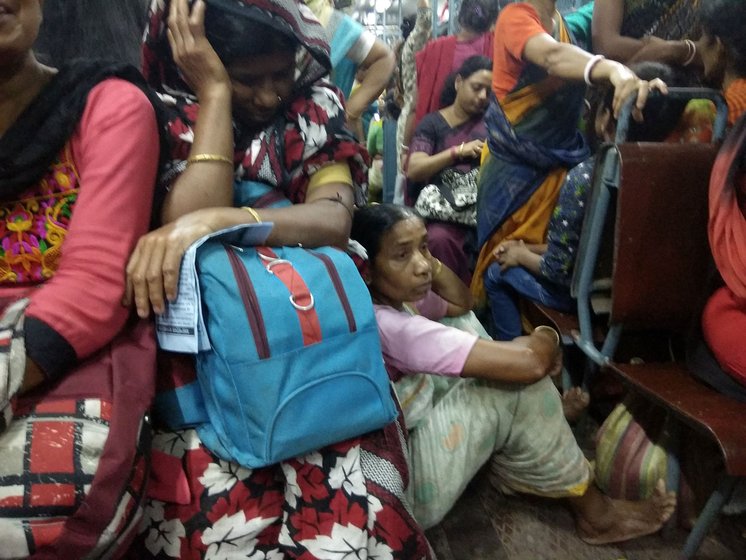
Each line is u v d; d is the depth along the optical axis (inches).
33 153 33.6
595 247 59.1
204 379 36.8
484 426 51.8
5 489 28.9
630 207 53.1
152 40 43.4
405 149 115.0
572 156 75.4
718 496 48.8
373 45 83.1
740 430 45.0
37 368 31.2
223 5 38.9
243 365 34.4
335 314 37.2
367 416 37.9
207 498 37.7
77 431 30.7
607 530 55.5
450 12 116.4
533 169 77.4
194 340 34.7
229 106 40.8
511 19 70.9
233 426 36.0
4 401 29.2
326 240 42.8
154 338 36.5
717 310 51.1
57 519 29.5
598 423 74.6
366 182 51.3
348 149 46.5
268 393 34.6
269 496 39.0
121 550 32.7
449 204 88.7
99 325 33.0
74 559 29.9
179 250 35.0
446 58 99.3
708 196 53.1
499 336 82.8
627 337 64.7
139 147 35.3
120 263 34.2
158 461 38.2
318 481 38.2
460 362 49.0
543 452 53.8
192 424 38.9
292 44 43.2
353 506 38.1
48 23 51.5
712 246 49.8
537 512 60.5
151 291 34.6
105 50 52.4
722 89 59.9
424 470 51.7
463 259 91.2
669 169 52.7
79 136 35.0
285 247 39.9
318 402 35.9
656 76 65.2
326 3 80.5
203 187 38.7
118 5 52.6
